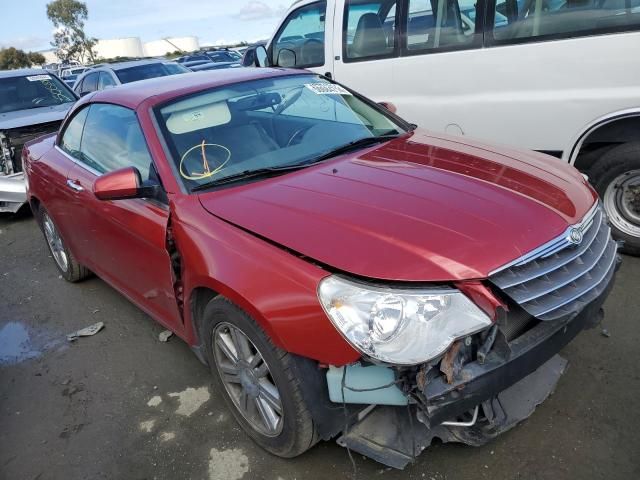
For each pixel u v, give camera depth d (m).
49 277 5.05
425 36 4.78
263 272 2.20
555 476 2.27
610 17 3.80
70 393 3.27
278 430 2.40
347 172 2.77
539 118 4.24
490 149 3.08
